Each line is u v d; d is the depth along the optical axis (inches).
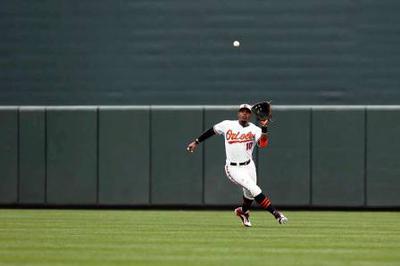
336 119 2785.4
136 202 2827.3
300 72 2950.3
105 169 2837.1
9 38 3009.4
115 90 2989.7
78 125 2847.0
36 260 1435.8
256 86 2960.1
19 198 2864.2
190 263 1395.2
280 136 2797.7
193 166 2817.4
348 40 2945.4
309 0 2957.7
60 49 3002.0
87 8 2999.5
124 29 2994.6
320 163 2790.4
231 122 2058.3
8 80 3009.4
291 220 2391.7
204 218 2434.8
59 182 2854.3
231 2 2974.9
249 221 2153.1
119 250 1583.4
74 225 2164.1
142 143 2827.3
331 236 1884.8
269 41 2962.6
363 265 1374.3
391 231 2027.6
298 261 1424.7
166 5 2992.1
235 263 1396.4
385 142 2778.1
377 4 2942.9
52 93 2997.0
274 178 2802.7
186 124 2815.0
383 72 2935.5
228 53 2972.4
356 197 2785.4
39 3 3006.9
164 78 2984.7
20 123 2864.2
